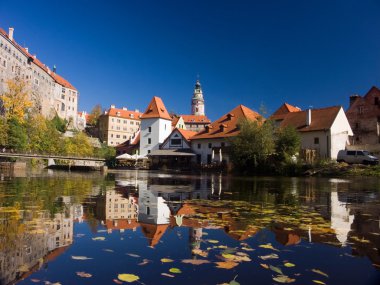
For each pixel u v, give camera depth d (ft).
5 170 125.29
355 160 116.26
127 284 10.28
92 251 13.83
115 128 408.67
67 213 23.11
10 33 259.19
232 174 114.73
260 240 16.29
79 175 98.58
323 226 19.90
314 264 12.63
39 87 304.09
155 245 15.02
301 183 64.90
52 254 13.26
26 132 216.95
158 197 35.73
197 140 183.11
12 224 18.63
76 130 334.44
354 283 10.73
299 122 148.66
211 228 18.99
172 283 10.46
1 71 231.50
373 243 15.88
